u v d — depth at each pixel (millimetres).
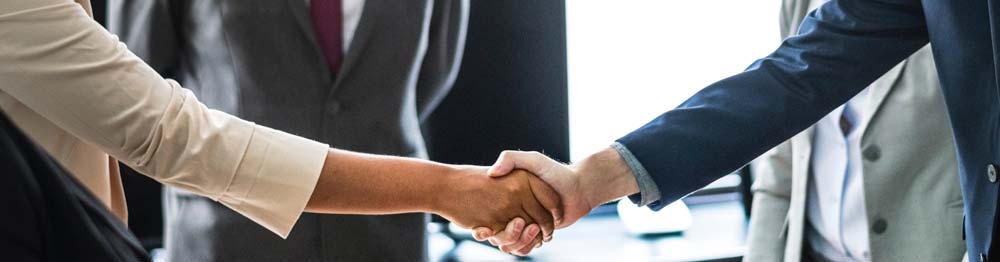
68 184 1612
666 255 3572
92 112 1858
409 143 2990
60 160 1901
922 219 2645
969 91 1958
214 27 2857
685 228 3857
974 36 1941
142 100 1892
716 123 2359
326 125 2875
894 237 2662
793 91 2350
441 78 3184
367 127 2914
